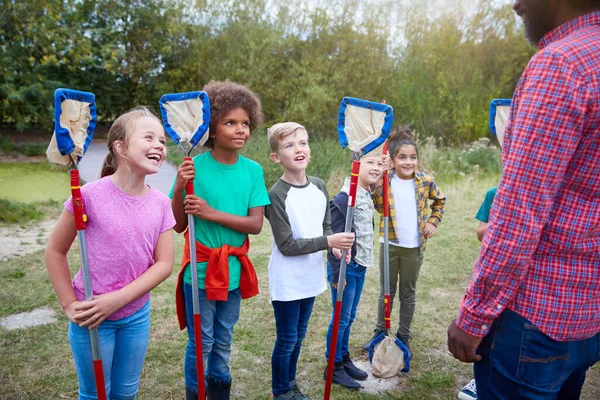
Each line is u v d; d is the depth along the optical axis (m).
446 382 2.73
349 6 13.23
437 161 10.16
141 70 14.90
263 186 2.32
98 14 14.52
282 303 2.33
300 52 13.31
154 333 3.26
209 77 13.38
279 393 2.43
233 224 2.17
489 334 1.46
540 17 1.41
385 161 2.60
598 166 1.28
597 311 1.39
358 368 2.81
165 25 14.26
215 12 13.23
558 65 1.24
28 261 4.61
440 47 14.17
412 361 2.96
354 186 2.15
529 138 1.25
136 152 1.77
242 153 9.38
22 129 12.75
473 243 5.53
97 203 1.76
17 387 2.58
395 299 3.96
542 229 1.33
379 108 2.10
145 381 2.71
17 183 8.87
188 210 2.01
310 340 3.20
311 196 2.41
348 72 13.32
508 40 14.32
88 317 1.69
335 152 9.76
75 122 1.70
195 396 2.26
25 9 11.62
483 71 14.69
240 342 3.16
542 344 1.38
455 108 13.92
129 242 1.79
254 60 12.70
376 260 4.91
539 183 1.25
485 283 1.34
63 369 2.78
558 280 1.35
